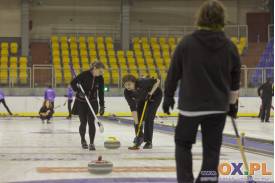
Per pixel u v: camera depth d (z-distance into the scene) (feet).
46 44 107.55
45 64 100.83
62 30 113.19
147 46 107.14
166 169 24.08
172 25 116.88
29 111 90.74
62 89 91.71
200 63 14.43
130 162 26.76
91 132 32.96
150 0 116.16
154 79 33.68
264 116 72.90
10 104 90.22
